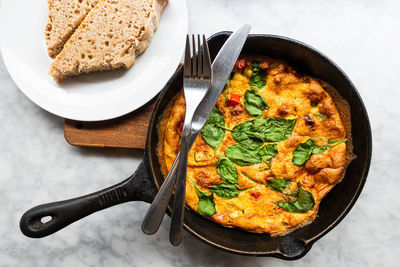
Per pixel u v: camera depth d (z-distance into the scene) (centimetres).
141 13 59
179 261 62
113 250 62
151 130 54
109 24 59
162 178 57
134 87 60
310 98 57
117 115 60
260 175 56
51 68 59
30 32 61
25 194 63
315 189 56
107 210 62
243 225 56
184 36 60
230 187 56
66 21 61
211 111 54
